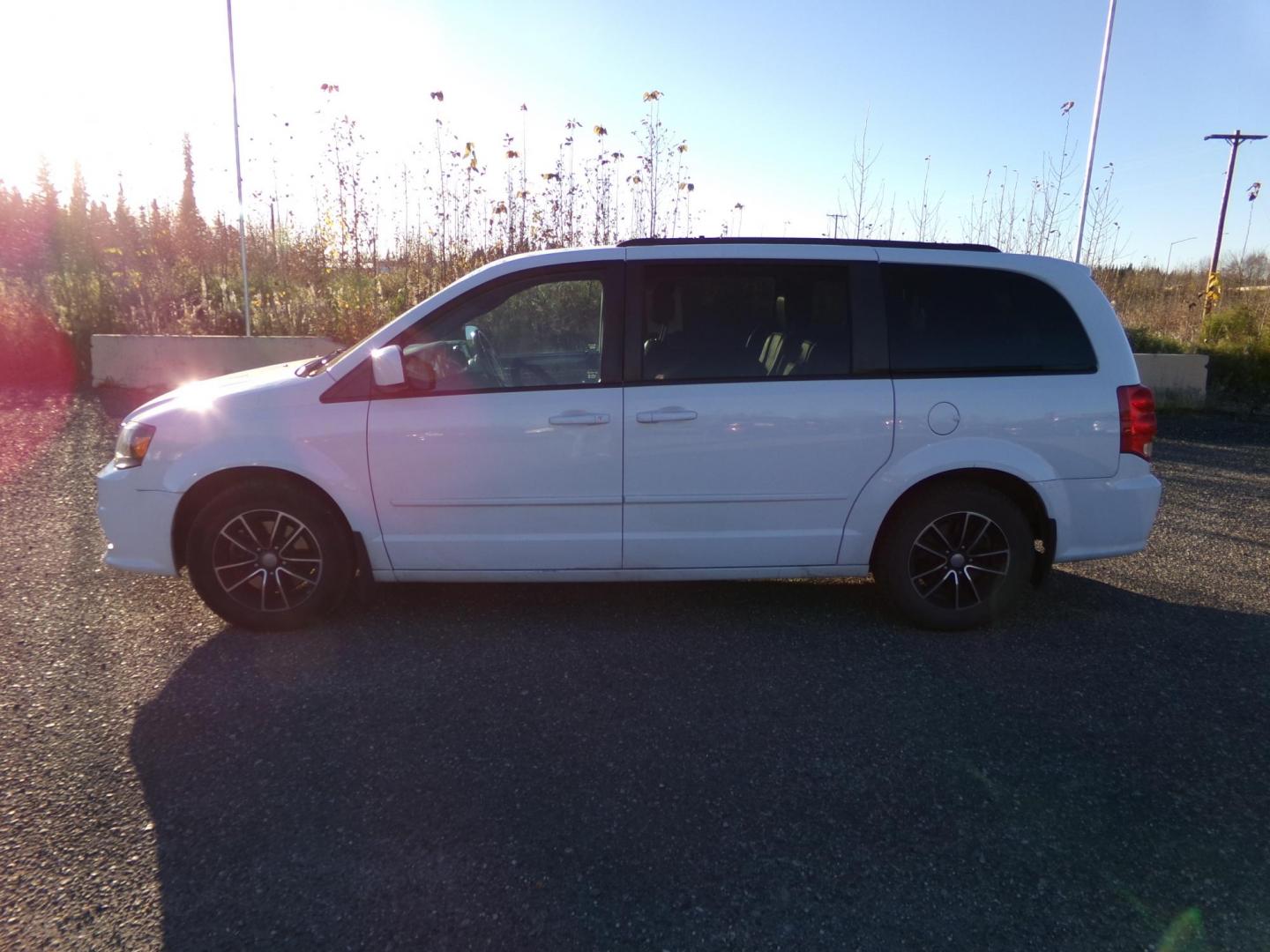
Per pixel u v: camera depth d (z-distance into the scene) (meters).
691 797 3.08
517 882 2.63
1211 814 3.02
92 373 11.05
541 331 4.39
